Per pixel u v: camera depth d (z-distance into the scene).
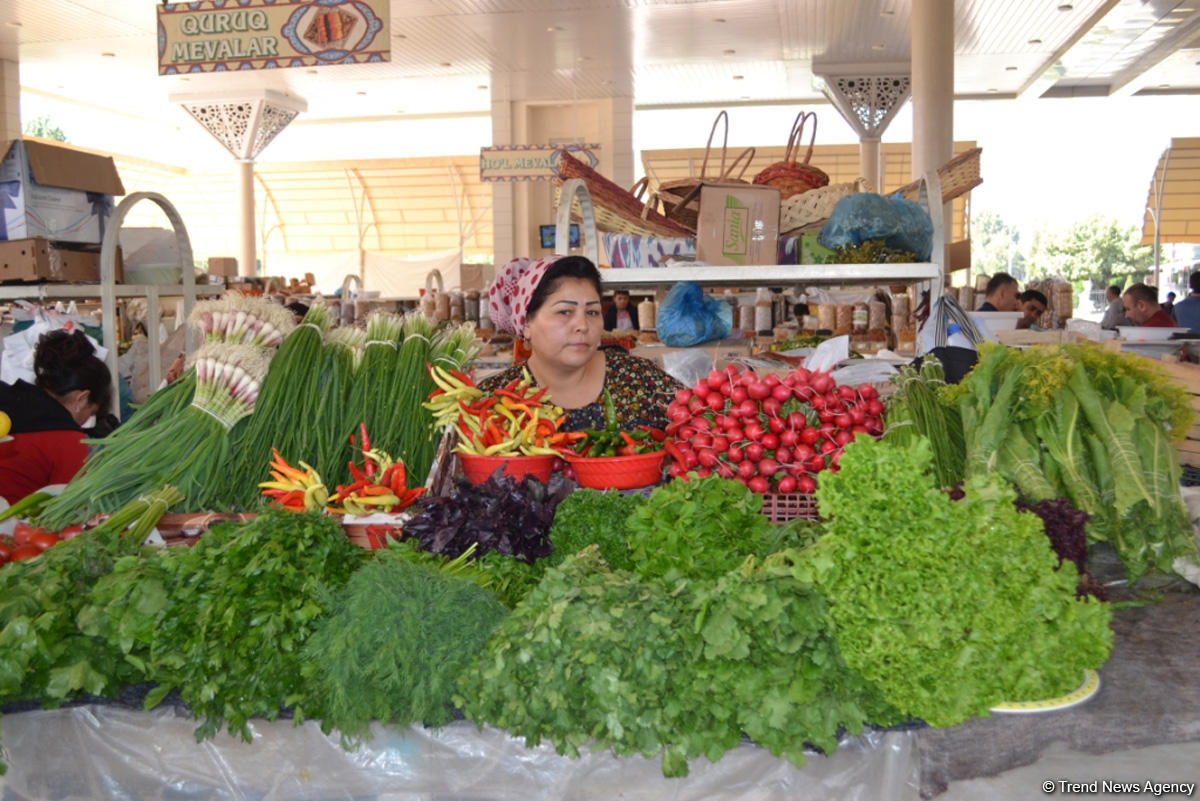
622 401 2.88
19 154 4.21
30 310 4.52
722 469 2.32
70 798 1.75
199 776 1.73
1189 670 1.68
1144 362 2.26
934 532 1.51
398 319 2.86
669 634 1.53
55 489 2.64
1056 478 2.16
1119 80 16.28
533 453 2.32
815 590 1.55
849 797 1.60
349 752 1.69
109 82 16.36
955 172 4.80
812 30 13.32
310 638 1.65
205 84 16.44
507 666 1.55
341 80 16.12
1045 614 1.55
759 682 1.50
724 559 1.76
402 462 2.27
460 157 20.22
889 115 15.38
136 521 2.21
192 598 1.68
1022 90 17.33
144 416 2.67
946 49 10.59
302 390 2.60
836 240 3.80
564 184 3.43
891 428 2.38
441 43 13.79
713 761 1.53
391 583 1.64
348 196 21.22
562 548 1.94
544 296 2.73
